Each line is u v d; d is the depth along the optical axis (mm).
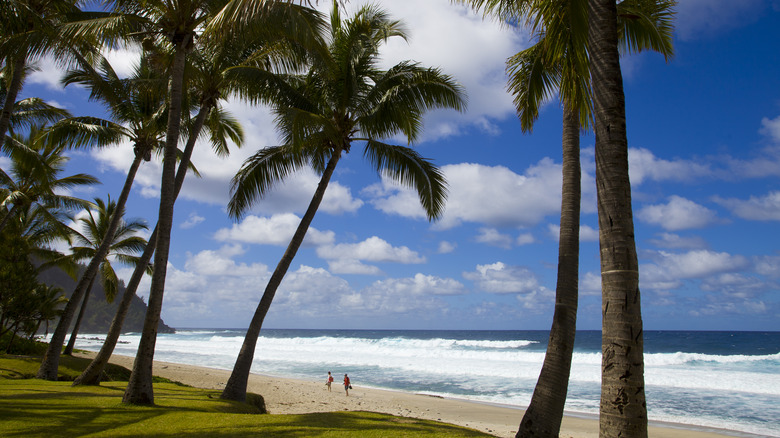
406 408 16688
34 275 19016
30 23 9484
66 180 19469
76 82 12758
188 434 5898
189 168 17609
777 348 53156
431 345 55062
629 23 7836
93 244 22859
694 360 32406
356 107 10906
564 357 6047
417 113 11578
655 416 15570
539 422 5871
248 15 6688
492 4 6430
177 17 9125
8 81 13297
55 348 12516
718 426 13930
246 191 11883
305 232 10680
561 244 6523
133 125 14750
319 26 8289
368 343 57125
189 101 13414
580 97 6266
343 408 15625
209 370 26469
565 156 6812
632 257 4082
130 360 28453
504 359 37781
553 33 6043
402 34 11625
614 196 4184
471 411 16422
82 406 7629
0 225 18016
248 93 10586
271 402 15930
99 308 129750
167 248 8680
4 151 13922
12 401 7727
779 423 14211
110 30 9227
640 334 3969
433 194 11742
